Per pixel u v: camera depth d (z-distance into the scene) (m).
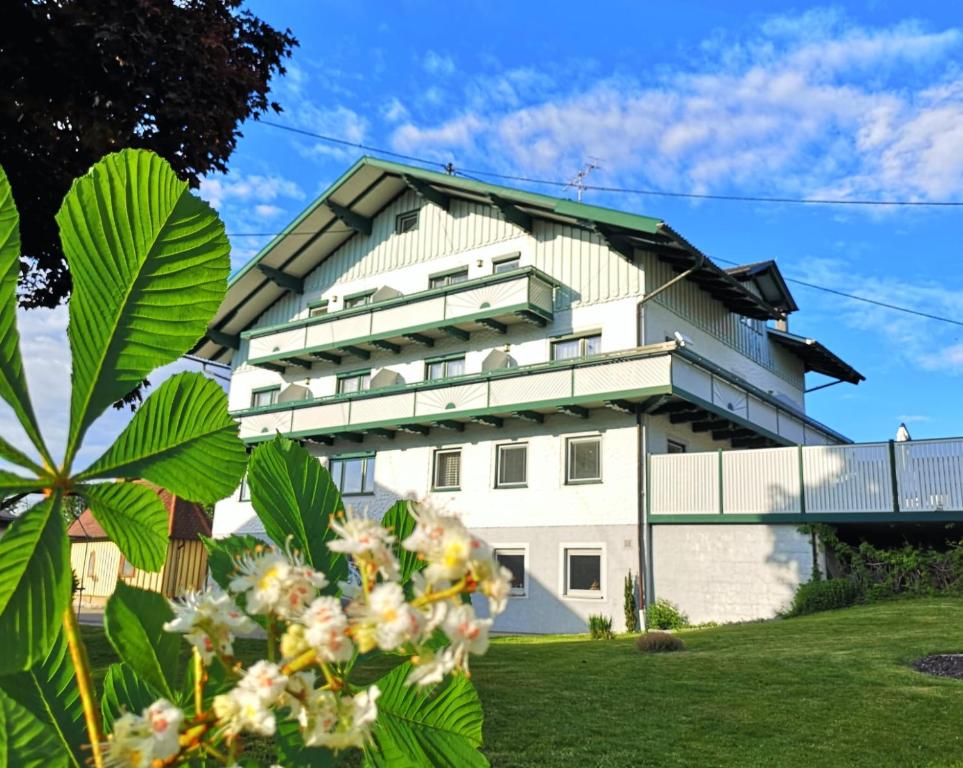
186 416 0.92
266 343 25.55
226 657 0.81
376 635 0.66
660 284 19.41
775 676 8.22
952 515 14.37
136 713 1.10
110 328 0.87
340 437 22.83
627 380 17.41
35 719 0.99
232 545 1.10
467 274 22.16
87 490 0.87
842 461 15.55
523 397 18.86
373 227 25.17
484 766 1.09
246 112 8.08
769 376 24.56
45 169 6.70
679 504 17.05
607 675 8.54
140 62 6.91
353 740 0.75
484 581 0.68
